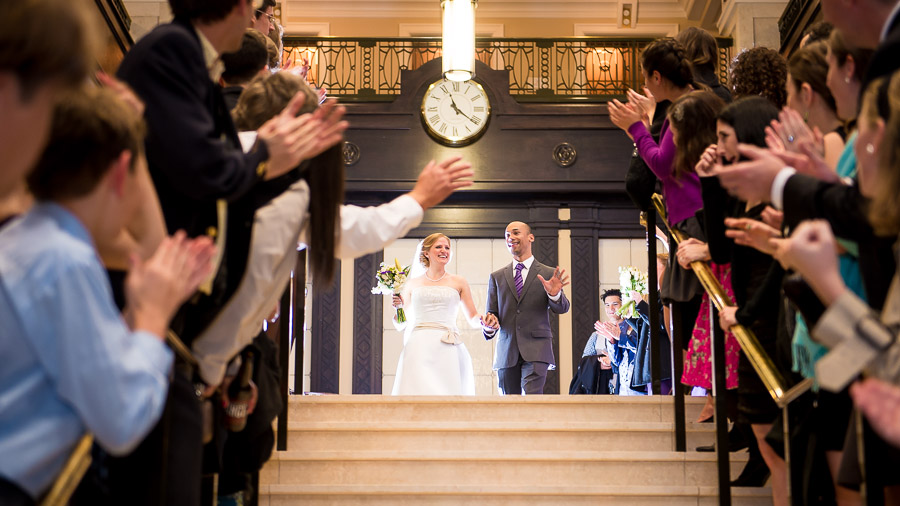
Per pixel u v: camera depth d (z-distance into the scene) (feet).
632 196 14.73
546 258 37.68
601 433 13.79
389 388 37.04
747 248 9.57
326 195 7.73
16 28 4.33
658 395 14.56
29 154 4.56
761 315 9.01
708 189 9.87
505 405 14.69
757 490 11.85
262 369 8.50
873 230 5.75
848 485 6.31
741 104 9.30
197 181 6.31
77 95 5.26
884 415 4.42
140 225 5.81
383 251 37.96
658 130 13.58
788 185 6.35
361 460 13.17
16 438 4.68
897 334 5.03
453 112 37.42
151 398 4.92
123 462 5.90
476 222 38.19
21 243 4.87
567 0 46.19
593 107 37.81
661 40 13.46
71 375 4.70
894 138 5.05
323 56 44.98
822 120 8.72
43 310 4.71
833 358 5.08
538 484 13.01
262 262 7.09
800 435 7.53
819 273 5.35
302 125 6.86
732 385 12.02
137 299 5.20
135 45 6.72
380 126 37.35
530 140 37.63
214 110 7.00
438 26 46.26
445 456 13.19
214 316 6.79
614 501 12.26
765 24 35.06
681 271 13.04
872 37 6.55
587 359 25.89
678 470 12.96
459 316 38.09
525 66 45.32
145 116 6.38
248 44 10.21
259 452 8.55
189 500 6.15
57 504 4.90
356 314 37.42
